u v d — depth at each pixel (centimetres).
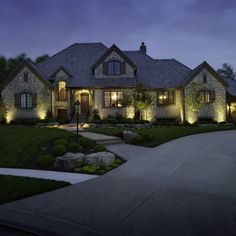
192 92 3077
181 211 610
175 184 833
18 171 1065
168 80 3222
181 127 2642
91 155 1153
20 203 678
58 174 1008
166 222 550
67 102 3098
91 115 3047
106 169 1067
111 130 2084
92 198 708
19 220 574
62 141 1404
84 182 878
